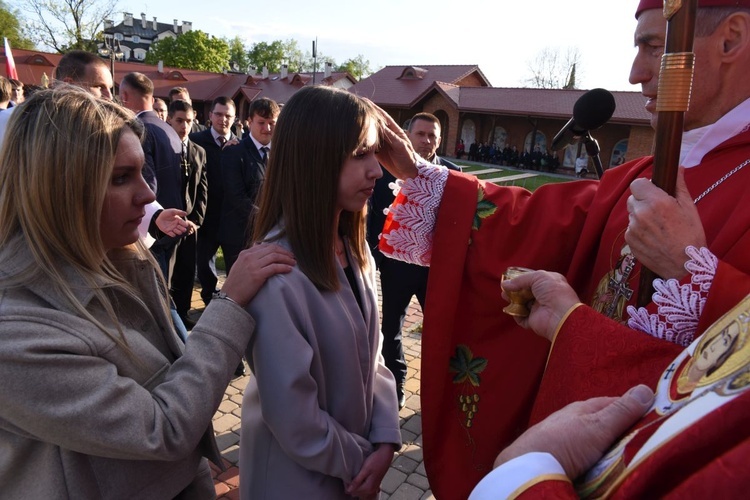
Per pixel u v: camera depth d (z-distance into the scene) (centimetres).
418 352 422
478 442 151
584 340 94
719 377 55
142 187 110
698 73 111
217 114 473
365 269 149
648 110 121
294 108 125
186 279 434
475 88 2883
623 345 90
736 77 110
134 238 112
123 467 102
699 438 48
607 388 89
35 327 88
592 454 69
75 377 90
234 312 113
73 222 97
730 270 89
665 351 87
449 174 161
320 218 123
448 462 154
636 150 2258
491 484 68
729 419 47
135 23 7294
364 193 128
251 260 118
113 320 101
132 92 394
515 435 148
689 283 90
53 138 95
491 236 153
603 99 181
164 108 572
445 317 154
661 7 112
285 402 114
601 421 70
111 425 92
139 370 105
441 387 154
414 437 306
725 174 113
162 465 110
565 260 146
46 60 2811
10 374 85
